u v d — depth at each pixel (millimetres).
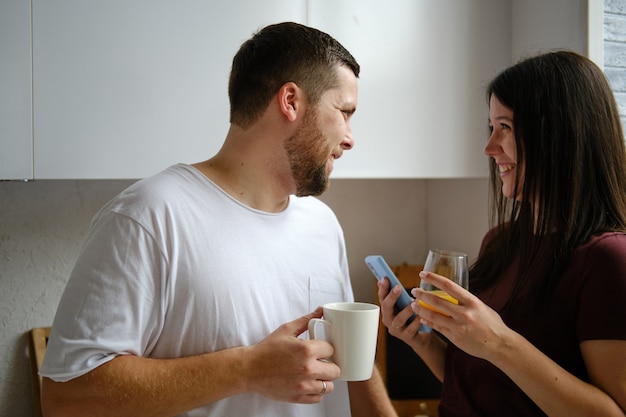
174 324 880
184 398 810
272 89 937
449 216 1837
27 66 1181
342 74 970
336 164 1438
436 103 1518
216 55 1313
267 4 1351
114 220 857
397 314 1108
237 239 929
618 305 883
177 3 1278
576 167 975
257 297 928
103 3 1226
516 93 1031
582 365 964
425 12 1496
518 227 1106
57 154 1211
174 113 1290
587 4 1349
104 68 1233
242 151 968
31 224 1480
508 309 1034
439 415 1168
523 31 1554
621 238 933
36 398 1424
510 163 1087
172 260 865
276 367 818
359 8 1434
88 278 829
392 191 1903
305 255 1025
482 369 1039
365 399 1081
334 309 866
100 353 802
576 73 998
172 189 903
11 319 1468
